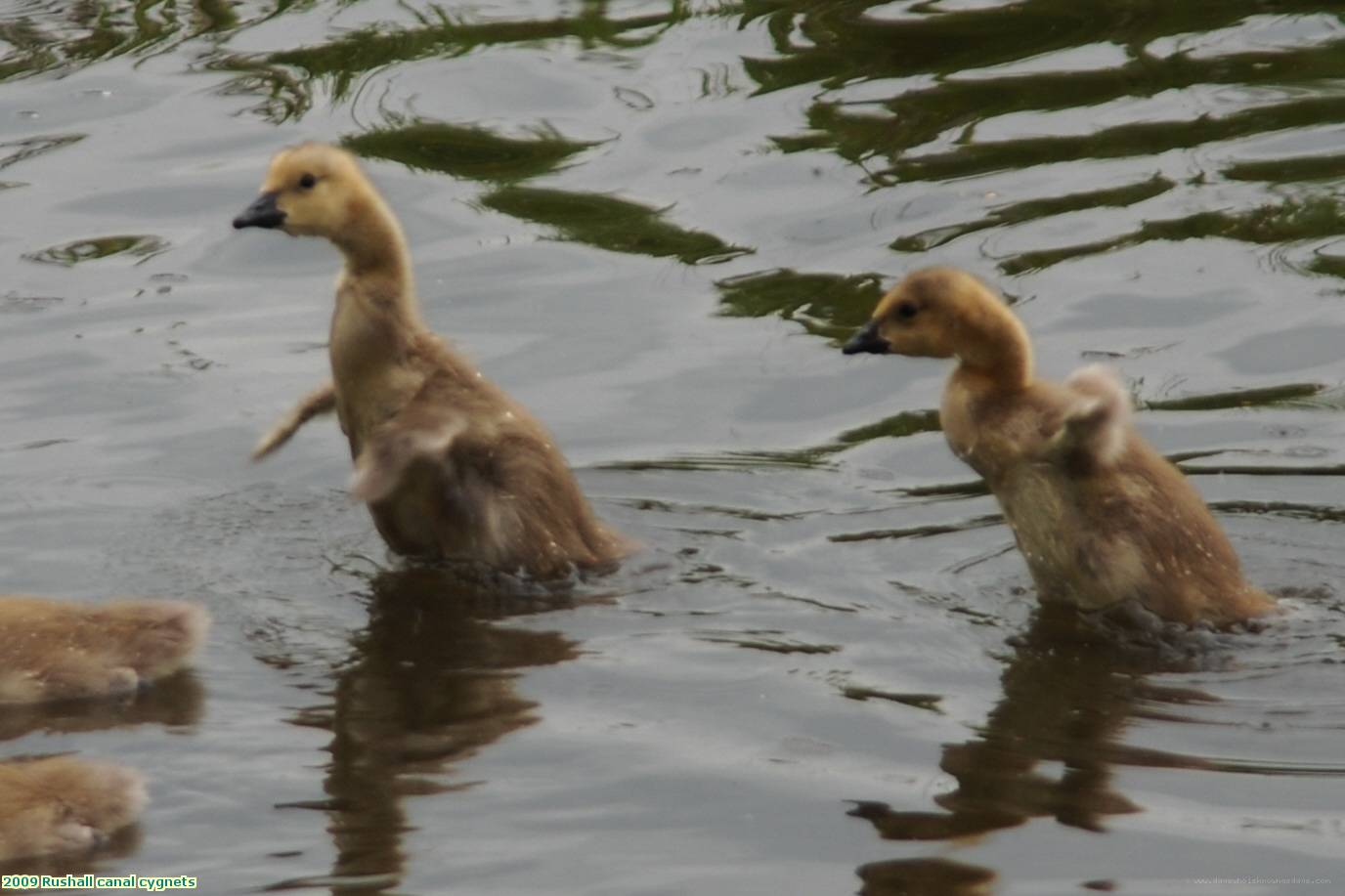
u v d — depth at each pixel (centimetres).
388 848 993
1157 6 2261
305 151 1409
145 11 2347
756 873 966
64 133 2027
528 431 1366
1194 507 1284
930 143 1962
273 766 1077
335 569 1345
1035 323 1656
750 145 1975
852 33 2216
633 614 1267
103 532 1391
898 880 957
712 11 2305
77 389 1596
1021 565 1340
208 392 1596
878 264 1762
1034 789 1043
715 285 1745
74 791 1021
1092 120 1991
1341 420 1505
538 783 1054
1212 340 1627
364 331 1404
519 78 2130
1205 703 1144
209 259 1822
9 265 1794
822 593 1296
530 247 1814
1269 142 1930
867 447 1520
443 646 1223
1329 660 1199
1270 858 974
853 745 1091
